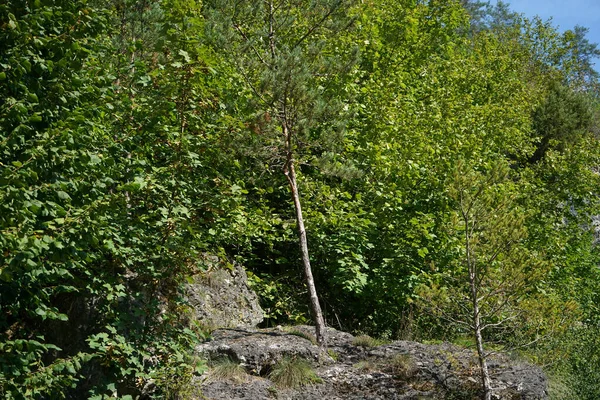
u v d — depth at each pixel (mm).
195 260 8648
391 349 9969
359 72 15633
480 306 9727
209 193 9148
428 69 19469
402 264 13320
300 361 9125
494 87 21922
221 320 10773
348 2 11625
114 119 8508
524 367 9906
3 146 6145
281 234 14336
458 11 21781
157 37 9516
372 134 14359
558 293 16453
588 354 11914
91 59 8227
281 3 11453
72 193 6992
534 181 18812
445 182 13938
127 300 8203
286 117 10742
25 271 6332
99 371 7977
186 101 9227
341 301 14570
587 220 18922
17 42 6676
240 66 10938
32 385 6156
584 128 30047
